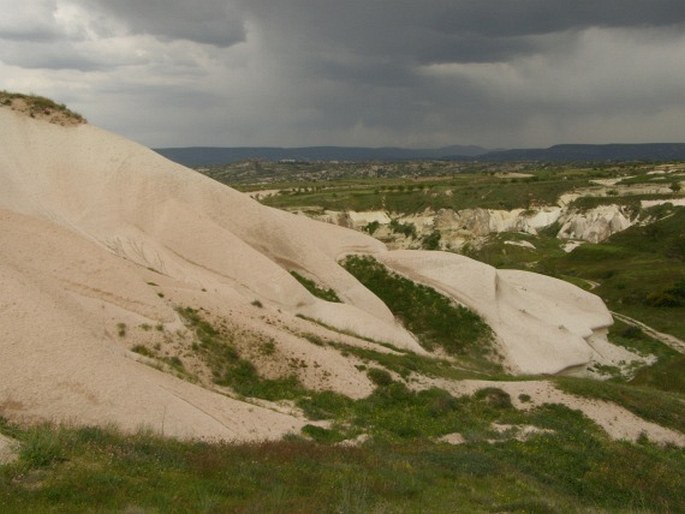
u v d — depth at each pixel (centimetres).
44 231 2281
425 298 3800
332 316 3075
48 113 3462
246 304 2741
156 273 2641
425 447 1927
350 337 2823
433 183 15388
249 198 3647
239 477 1261
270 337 2405
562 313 4181
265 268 3111
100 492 1036
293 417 1988
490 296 3803
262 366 2269
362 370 2470
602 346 4222
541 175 16350
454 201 12406
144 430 1513
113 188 3250
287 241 3538
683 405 2589
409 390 2420
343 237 4216
